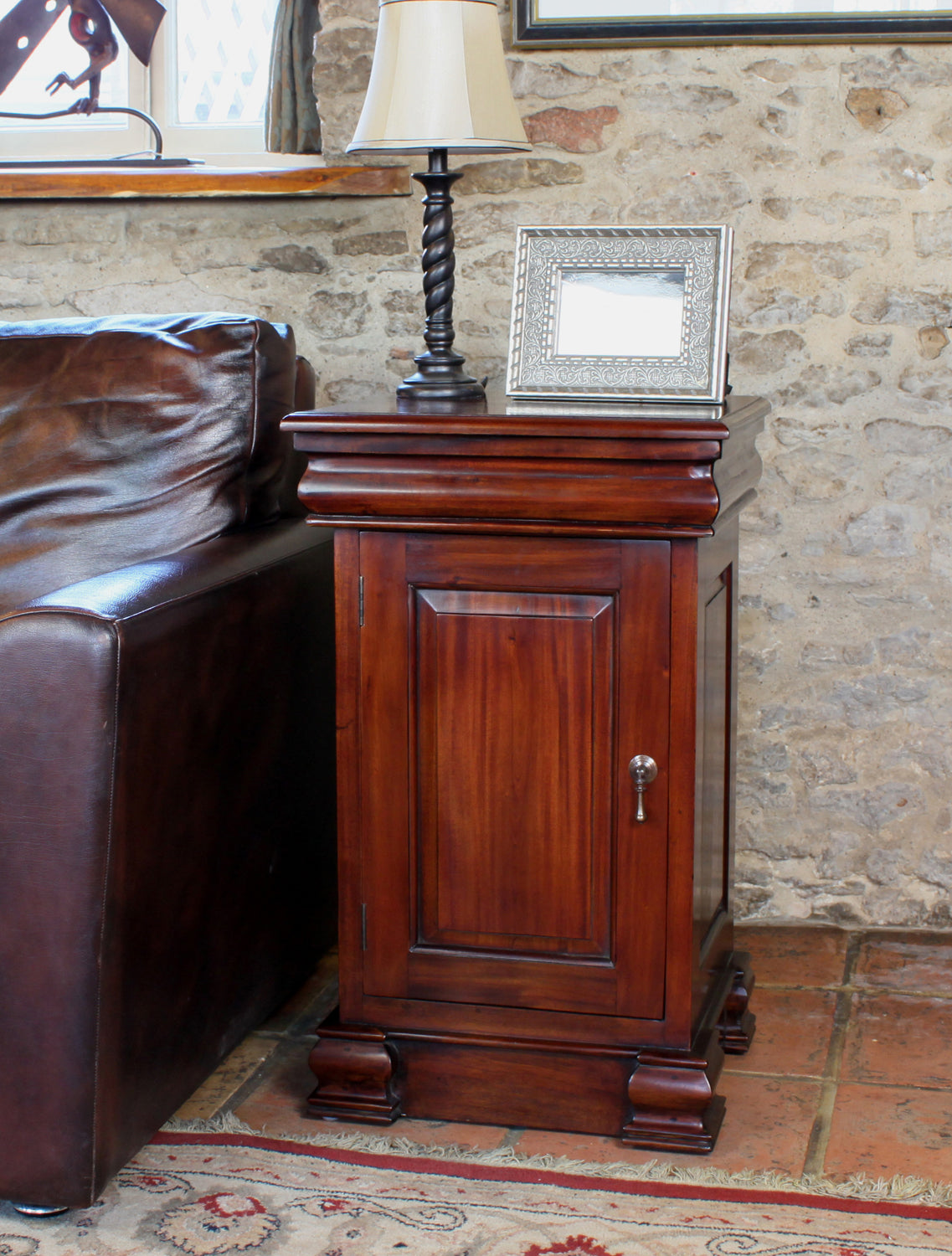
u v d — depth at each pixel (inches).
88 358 82.4
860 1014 85.4
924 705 95.9
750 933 98.6
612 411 66.8
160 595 64.5
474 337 97.8
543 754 68.1
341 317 99.5
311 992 89.8
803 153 91.4
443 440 65.5
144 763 61.7
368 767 70.2
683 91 92.0
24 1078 60.4
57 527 80.1
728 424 63.4
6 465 81.4
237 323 82.7
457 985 71.0
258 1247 61.1
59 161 101.0
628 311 70.4
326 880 88.7
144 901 63.0
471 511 66.2
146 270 100.9
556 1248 60.9
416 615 68.7
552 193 94.8
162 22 106.7
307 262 99.0
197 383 80.8
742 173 92.4
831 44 89.8
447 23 71.9
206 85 107.7
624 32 90.8
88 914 59.1
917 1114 73.0
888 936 97.5
